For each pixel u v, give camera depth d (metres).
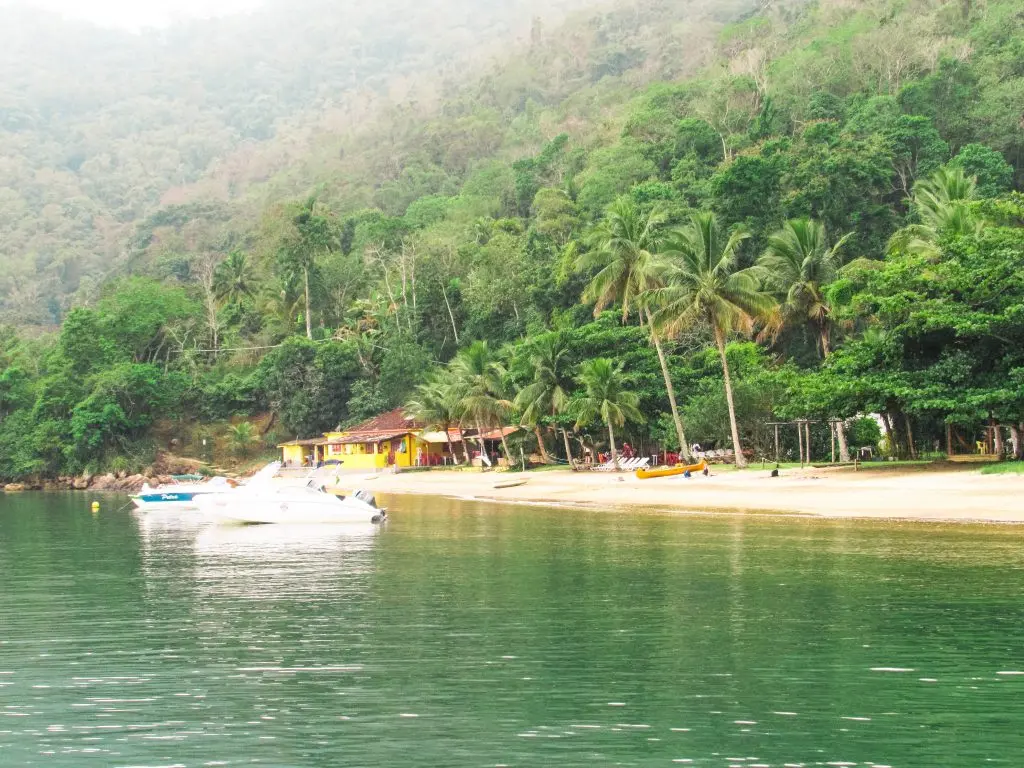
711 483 47.78
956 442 63.47
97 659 13.80
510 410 75.44
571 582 19.77
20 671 13.16
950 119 94.69
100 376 95.38
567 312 86.81
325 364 99.19
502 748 9.89
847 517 32.00
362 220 143.88
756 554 23.33
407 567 22.77
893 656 13.14
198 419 102.81
